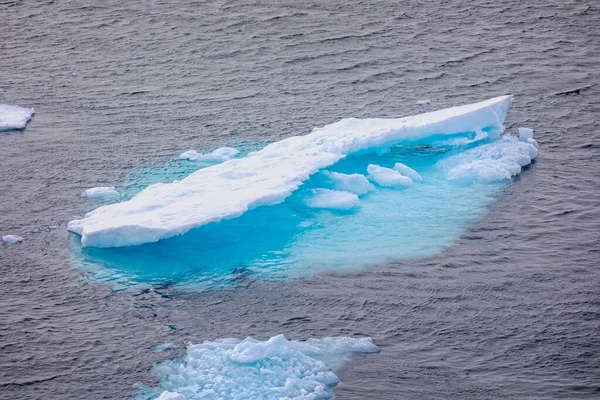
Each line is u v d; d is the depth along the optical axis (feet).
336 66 341.00
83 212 239.71
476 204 244.22
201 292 202.69
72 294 201.87
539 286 202.28
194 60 347.97
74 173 263.08
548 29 375.04
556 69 337.11
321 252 219.82
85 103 313.12
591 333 184.14
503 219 235.20
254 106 309.01
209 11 395.34
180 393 164.96
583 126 291.17
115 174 262.06
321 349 178.91
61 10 400.06
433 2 404.57
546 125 292.40
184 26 379.96
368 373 171.94
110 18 390.42
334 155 258.37
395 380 170.19
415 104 307.99
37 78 334.24
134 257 217.56
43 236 227.61
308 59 346.95
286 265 213.87
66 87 326.44
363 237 227.40
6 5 405.18
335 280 206.80
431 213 239.71
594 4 400.26
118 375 172.76
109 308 196.34
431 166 269.03
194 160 270.26
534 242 222.89
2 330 187.52
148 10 398.21
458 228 231.09
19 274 210.18
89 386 169.58
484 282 204.64
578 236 225.15
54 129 292.81
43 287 204.95
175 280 207.82
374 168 261.24
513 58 347.36
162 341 183.83
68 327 189.06
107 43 365.20
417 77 330.75
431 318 190.80
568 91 318.04
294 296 200.54
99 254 219.00
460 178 259.39
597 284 202.39
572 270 208.95
